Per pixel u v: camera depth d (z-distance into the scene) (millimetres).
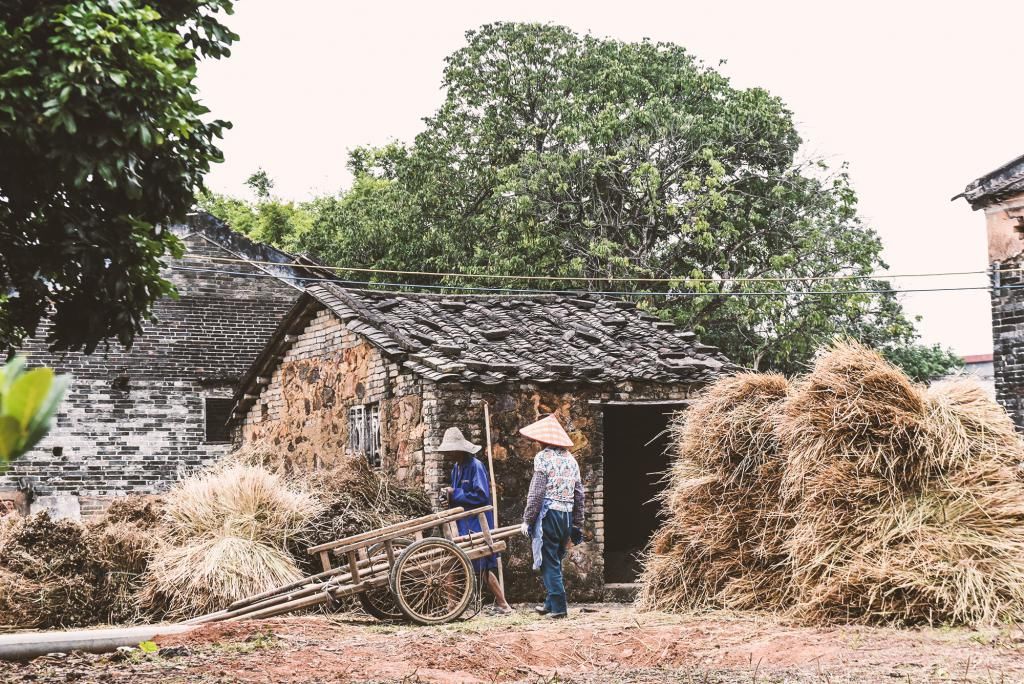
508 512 12758
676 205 26312
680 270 26891
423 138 29078
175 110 6684
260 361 16703
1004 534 8039
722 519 9250
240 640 7777
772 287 26016
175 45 6980
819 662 6383
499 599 10094
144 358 19625
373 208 29891
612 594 13297
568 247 25953
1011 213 14477
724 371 14312
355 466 12172
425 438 12719
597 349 14594
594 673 6441
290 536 10633
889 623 7777
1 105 6195
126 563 10297
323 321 15500
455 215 27766
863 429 8414
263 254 20547
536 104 28531
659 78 28469
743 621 8312
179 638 7789
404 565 9219
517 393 13008
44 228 6949
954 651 6688
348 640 7781
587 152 26172
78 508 18906
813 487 8477
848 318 27047
